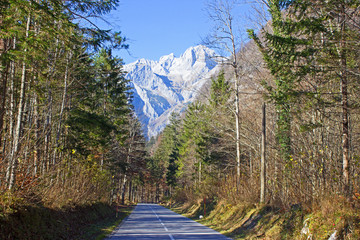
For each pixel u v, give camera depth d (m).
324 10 10.29
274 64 11.51
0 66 11.05
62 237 11.62
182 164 55.62
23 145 10.82
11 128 12.64
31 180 11.47
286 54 10.84
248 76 22.20
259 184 20.98
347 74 10.62
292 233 12.20
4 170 10.20
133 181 68.88
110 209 30.84
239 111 24.59
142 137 47.06
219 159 36.44
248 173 24.30
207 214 28.03
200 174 42.84
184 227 19.16
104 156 29.02
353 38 9.92
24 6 8.94
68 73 18.75
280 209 14.99
